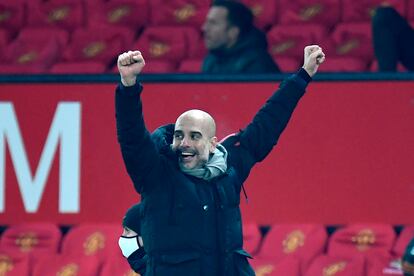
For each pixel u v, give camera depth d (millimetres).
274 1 39438
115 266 28641
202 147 19125
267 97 29422
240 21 32062
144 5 40188
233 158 20188
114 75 30000
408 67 32031
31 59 38344
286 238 28844
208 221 19047
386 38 31500
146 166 18859
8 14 40781
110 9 40312
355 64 35094
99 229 29719
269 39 37406
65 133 30109
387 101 29094
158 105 29812
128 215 20875
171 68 36094
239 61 32031
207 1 39875
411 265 21719
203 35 38719
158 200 19031
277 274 27750
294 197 29422
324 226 29344
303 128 29344
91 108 30031
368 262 27750
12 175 30203
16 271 29109
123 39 38312
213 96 29609
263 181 29531
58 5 40750
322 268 27828
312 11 38938
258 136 20344
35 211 30203
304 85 20562
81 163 30078
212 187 19266
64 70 36594
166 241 18922
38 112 30203
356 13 38656
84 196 30109
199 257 18891
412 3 38375
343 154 29219
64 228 30703
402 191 29094
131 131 18656
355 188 29219
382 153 29141
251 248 28750
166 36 38125
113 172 30031
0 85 30250
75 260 28859
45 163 30172
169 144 19609
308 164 29359
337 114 29219
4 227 30359
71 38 39188
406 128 29031
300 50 36844
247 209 29609
